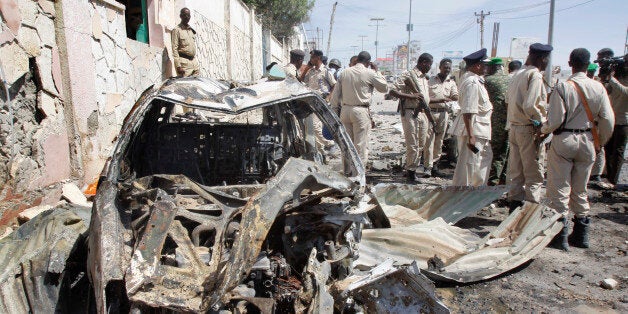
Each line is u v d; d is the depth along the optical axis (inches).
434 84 282.8
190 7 416.2
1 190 146.3
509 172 200.2
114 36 238.2
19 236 128.5
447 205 186.1
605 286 137.7
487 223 196.5
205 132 149.3
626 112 249.1
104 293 81.0
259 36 864.3
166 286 81.0
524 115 184.5
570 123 162.6
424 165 285.1
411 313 91.8
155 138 146.3
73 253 114.9
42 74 168.2
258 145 150.9
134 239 94.3
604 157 278.2
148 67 297.4
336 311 96.5
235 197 111.4
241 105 114.4
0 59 144.9
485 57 195.8
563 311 124.0
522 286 139.3
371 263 137.5
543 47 178.5
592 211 217.5
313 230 108.5
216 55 535.2
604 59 257.1
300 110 141.6
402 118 268.2
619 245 173.6
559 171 166.9
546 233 156.9
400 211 186.5
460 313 123.1
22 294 105.7
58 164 179.3
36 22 164.9
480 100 198.4
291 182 97.0
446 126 289.3
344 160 129.3
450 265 140.6
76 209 140.9
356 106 235.6
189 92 118.6
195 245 100.0
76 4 191.2
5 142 147.0
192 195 121.3
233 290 85.2
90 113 202.5
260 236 86.2
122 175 122.6
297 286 97.7
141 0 323.9
